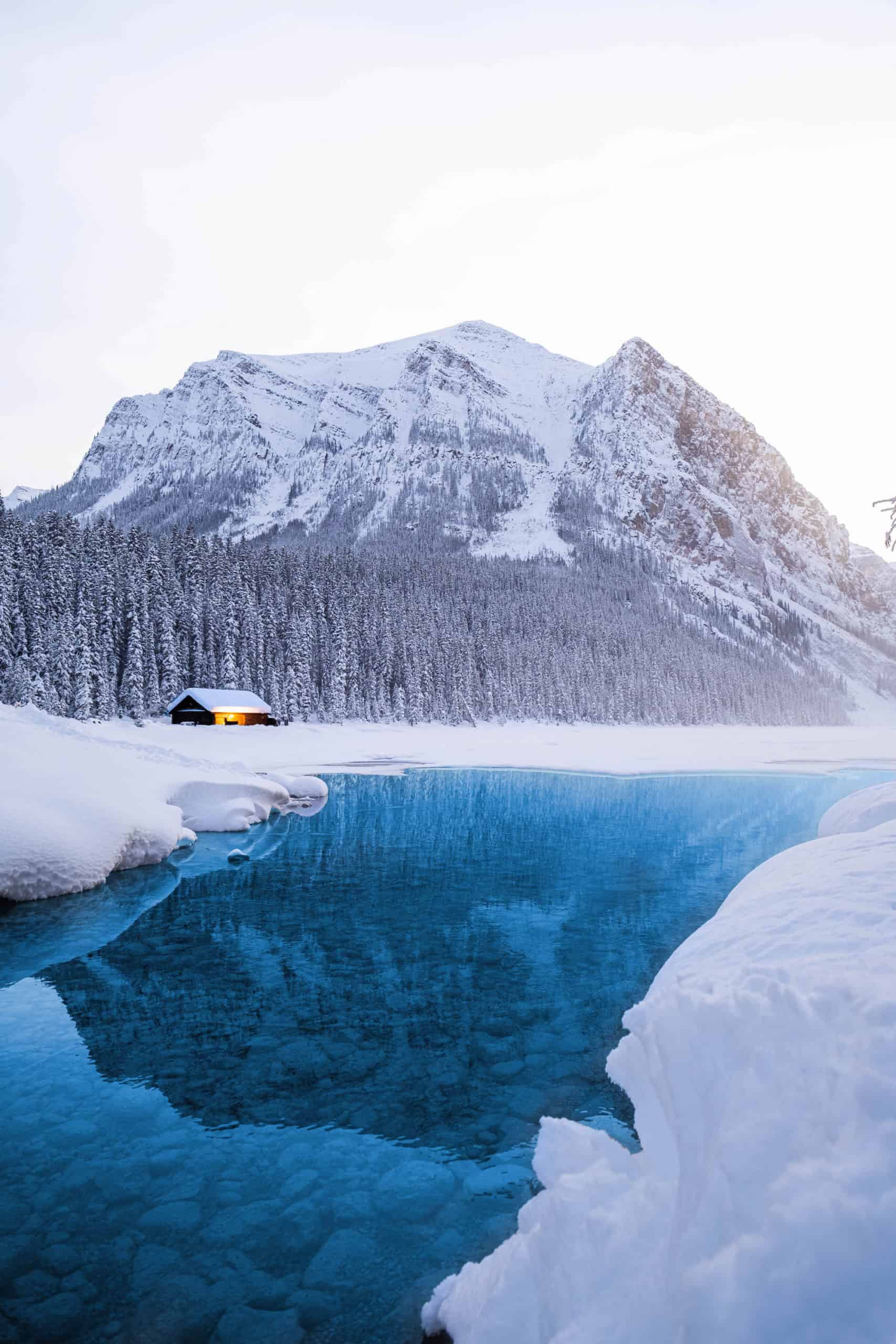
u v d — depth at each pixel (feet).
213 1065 29.73
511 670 339.57
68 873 55.52
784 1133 10.50
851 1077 10.86
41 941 45.83
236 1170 22.67
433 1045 31.63
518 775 152.35
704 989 15.71
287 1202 21.11
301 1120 25.68
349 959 42.91
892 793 47.42
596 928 49.16
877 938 17.43
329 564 373.81
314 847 77.25
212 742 187.42
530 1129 25.05
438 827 90.22
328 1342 15.97
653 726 385.50
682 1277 9.52
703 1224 9.98
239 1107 26.50
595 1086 28.04
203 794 87.15
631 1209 12.70
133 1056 30.53
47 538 237.04
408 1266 18.51
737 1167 10.27
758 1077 11.73
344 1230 19.88
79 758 73.82
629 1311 10.55
